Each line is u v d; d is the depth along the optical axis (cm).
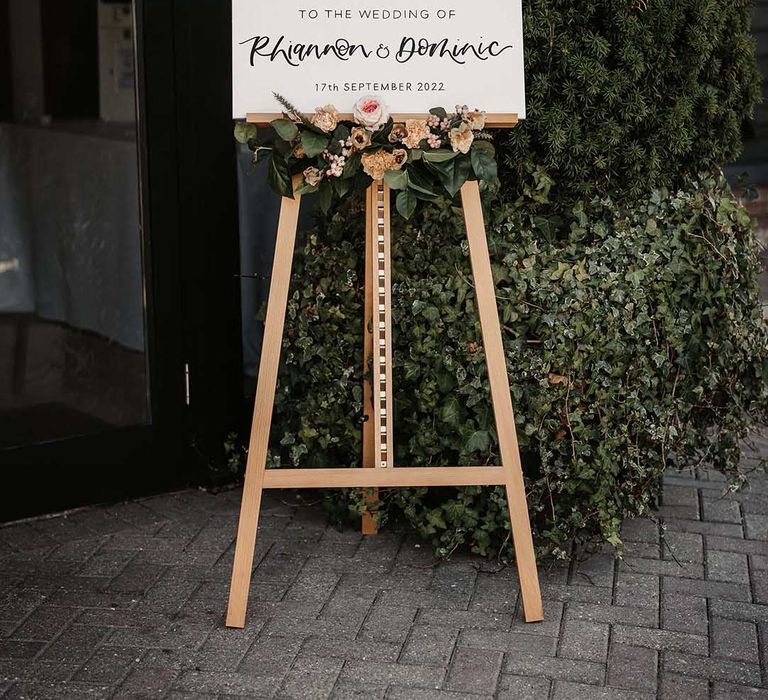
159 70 387
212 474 411
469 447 334
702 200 356
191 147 396
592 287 336
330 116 298
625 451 344
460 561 352
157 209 395
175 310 404
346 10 305
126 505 401
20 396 387
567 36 336
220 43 393
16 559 355
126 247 396
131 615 318
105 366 398
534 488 340
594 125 342
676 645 301
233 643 302
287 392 373
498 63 308
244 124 308
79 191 386
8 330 384
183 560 354
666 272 344
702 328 359
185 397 410
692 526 378
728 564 350
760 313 378
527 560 312
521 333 337
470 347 334
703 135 366
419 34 307
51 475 390
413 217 346
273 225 420
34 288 387
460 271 339
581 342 331
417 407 351
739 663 292
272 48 305
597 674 287
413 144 302
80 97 383
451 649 298
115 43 382
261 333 423
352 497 362
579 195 352
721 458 373
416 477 311
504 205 347
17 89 375
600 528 347
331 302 360
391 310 337
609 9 337
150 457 407
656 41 345
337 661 292
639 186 352
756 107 536
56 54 377
